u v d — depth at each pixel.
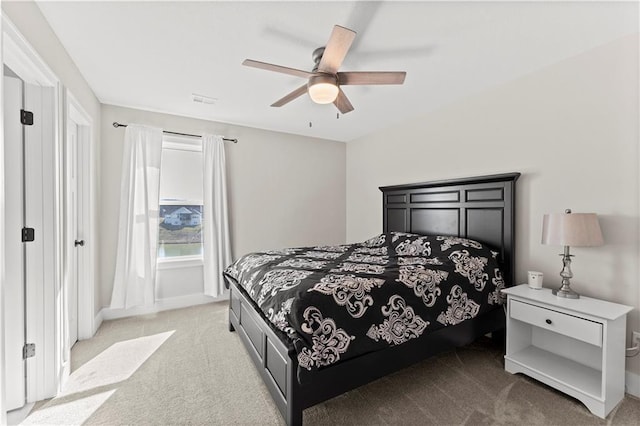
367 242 3.54
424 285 1.97
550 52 2.14
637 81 1.90
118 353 2.38
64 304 1.97
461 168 3.02
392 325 1.75
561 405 1.76
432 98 2.99
